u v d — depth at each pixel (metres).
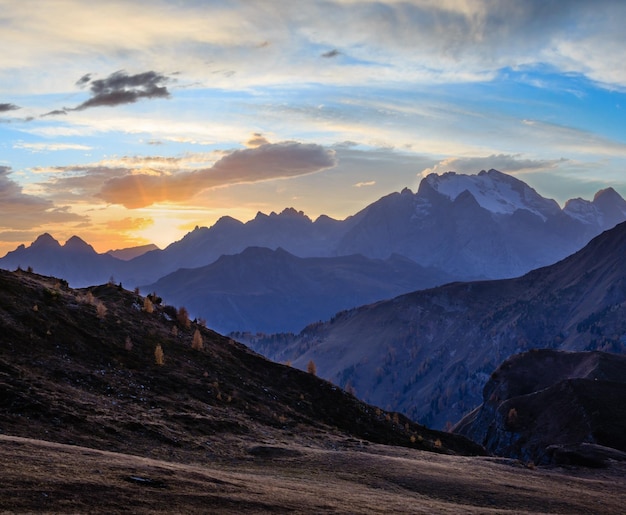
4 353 61.94
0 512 22.88
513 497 48.31
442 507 40.28
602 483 61.69
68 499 25.72
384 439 88.31
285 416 79.56
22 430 42.59
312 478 45.81
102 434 47.12
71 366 65.56
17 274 90.62
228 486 33.88
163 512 26.89
